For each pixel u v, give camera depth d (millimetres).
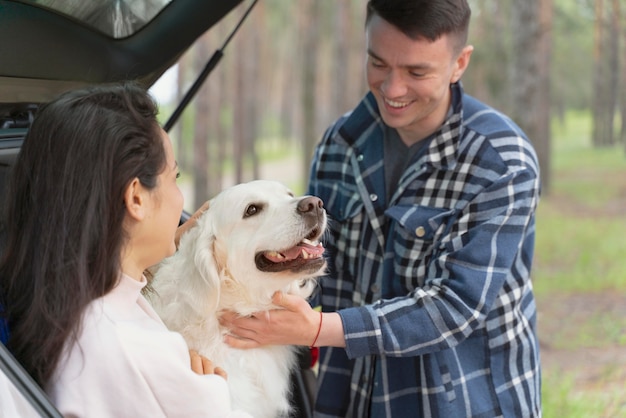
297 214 2195
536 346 2473
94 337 1564
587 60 32312
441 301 2195
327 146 2650
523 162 2273
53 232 1562
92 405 1558
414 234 2336
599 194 17422
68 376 1574
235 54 22859
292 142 44750
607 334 7109
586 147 31672
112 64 2357
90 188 1561
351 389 2561
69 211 1555
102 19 2273
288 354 2389
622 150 26969
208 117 16578
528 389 2395
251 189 2279
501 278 2213
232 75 25766
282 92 44625
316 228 2246
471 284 2188
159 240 1717
